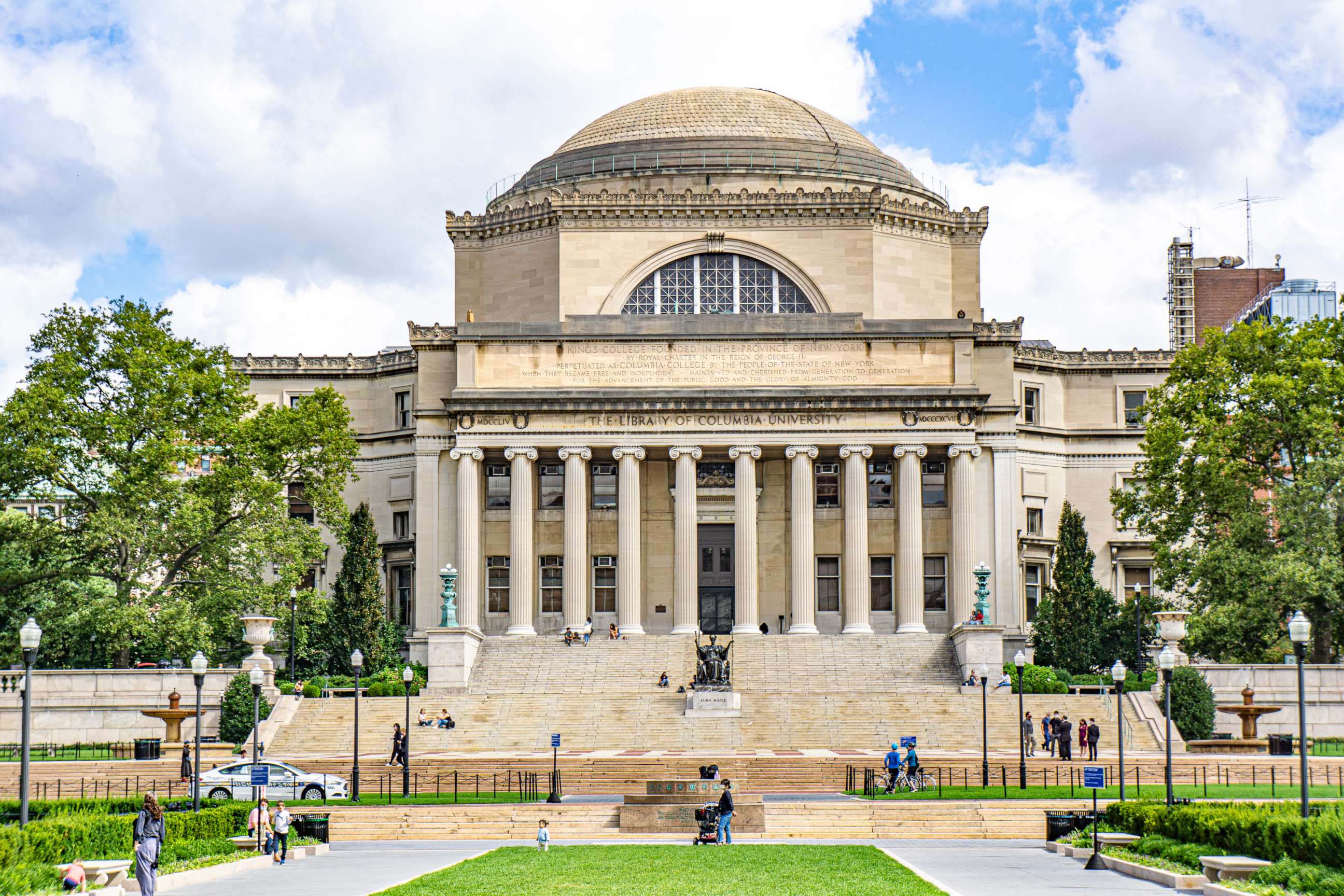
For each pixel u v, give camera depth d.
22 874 40.00
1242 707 82.69
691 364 108.94
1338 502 88.75
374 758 79.75
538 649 100.19
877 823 60.38
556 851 53.88
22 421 90.94
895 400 106.69
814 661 97.94
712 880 44.47
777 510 110.94
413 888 42.62
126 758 83.38
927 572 110.38
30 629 47.16
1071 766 72.38
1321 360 93.31
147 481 92.25
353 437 105.06
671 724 86.12
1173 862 45.69
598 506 111.31
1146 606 101.38
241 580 94.38
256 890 43.22
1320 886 38.16
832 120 129.75
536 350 109.31
